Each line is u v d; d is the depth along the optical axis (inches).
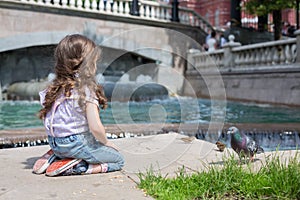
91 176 105.7
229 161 110.6
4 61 582.6
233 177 94.8
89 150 107.1
